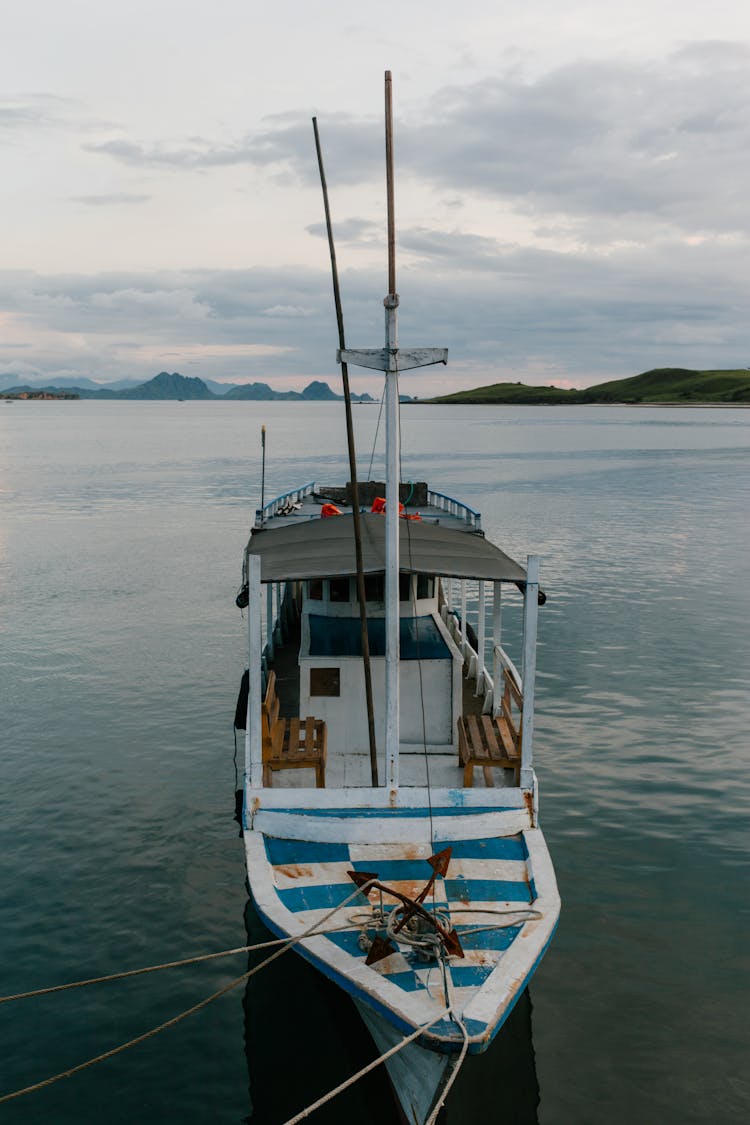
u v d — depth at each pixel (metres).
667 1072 11.66
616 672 27.72
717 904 15.36
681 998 13.04
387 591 12.36
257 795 12.88
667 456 125.00
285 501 28.38
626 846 17.25
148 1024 12.61
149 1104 11.23
